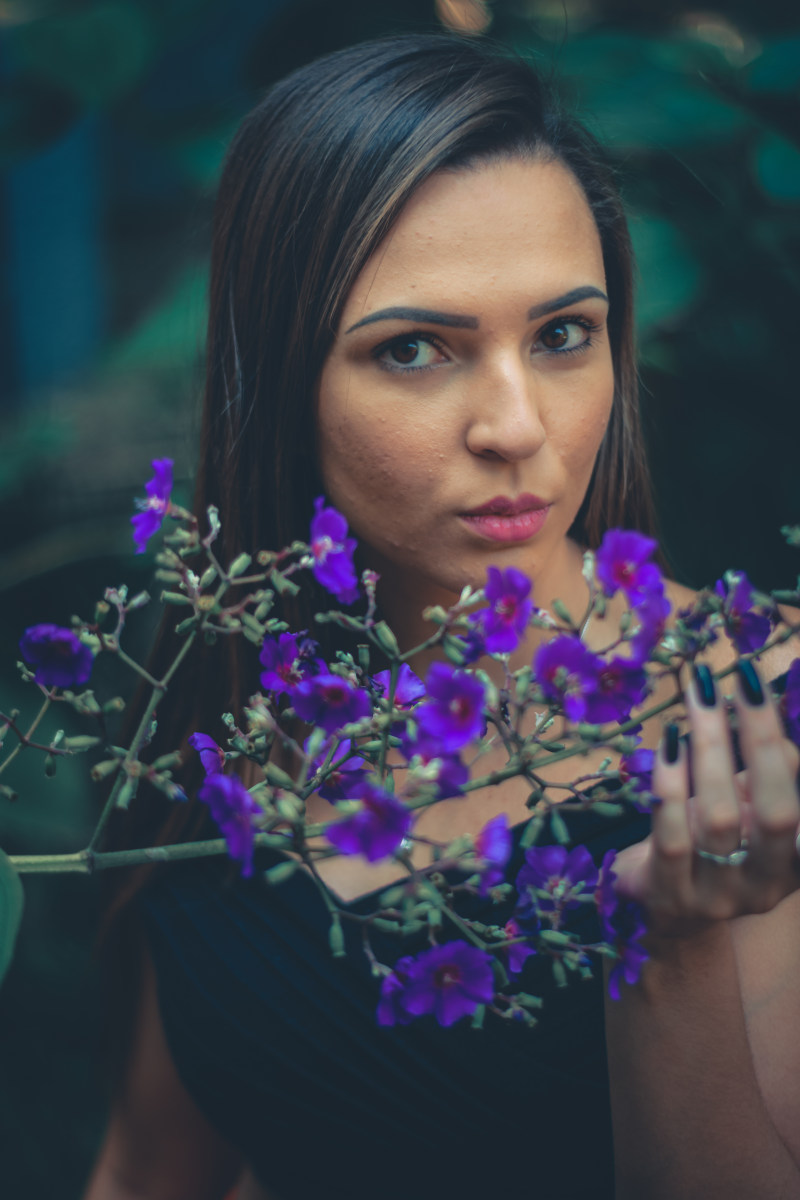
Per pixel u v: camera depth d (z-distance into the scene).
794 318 1.12
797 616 0.81
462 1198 0.80
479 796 0.81
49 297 2.43
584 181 0.79
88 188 2.42
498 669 0.84
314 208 0.74
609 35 1.12
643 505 0.87
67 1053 1.61
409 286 0.71
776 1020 0.74
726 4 1.23
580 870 0.63
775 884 0.63
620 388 0.85
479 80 0.73
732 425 1.17
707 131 1.06
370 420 0.73
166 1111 0.95
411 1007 0.61
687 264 1.08
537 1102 0.78
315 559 0.64
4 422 1.98
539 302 0.71
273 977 0.83
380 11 1.37
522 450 0.71
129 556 1.41
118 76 1.40
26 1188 1.52
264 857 0.84
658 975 0.67
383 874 0.82
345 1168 0.82
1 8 1.48
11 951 0.62
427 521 0.73
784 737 0.63
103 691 1.43
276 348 0.78
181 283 1.37
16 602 1.52
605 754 0.80
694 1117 0.69
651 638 0.60
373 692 0.66
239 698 0.87
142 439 1.70
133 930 0.94
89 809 1.41
